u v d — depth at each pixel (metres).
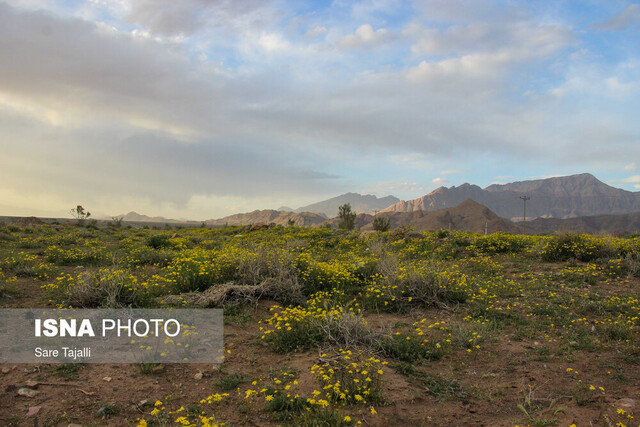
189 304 7.87
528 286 10.30
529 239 19.36
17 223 36.00
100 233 29.47
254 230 34.88
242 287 8.51
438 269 9.94
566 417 3.96
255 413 4.09
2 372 4.68
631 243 14.48
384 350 5.91
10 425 3.65
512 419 4.07
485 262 13.97
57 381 4.55
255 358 5.58
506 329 7.24
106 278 7.82
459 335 6.49
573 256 13.88
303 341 6.16
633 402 4.20
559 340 6.55
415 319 7.92
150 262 13.95
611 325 7.11
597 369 5.36
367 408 4.23
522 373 5.28
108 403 4.10
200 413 4.00
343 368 5.10
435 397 4.63
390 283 9.41
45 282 9.80
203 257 10.95
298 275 10.14
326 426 3.81
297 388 4.60
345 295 9.21
